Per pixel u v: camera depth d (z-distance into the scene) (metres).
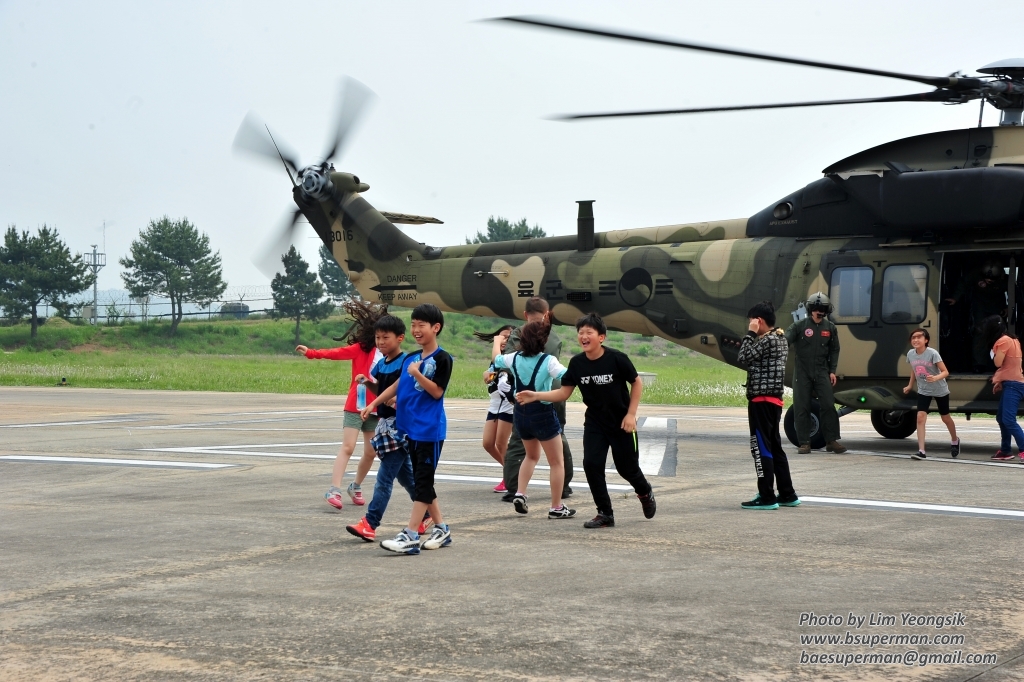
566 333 68.81
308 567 6.72
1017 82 12.99
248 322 85.44
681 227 16.67
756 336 9.16
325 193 20.81
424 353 7.34
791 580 6.32
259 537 7.80
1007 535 7.84
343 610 5.61
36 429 17.48
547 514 8.97
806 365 14.09
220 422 19.11
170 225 87.38
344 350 9.36
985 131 13.68
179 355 72.75
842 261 14.53
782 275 15.09
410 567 6.72
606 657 4.77
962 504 9.39
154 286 88.06
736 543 7.55
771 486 9.12
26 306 79.88
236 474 11.61
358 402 9.27
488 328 76.88
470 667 4.62
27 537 7.78
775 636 5.11
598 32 9.20
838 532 7.99
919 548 7.34
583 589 6.09
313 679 4.46
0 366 47.47
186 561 6.91
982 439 16.56
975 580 6.32
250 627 5.27
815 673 4.56
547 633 5.16
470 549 7.36
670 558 7.01
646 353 69.06
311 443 15.20
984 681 4.47
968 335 14.57
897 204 13.77
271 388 31.95
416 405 7.25
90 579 6.36
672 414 22.50
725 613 5.54
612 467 12.62
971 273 14.46
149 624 5.33
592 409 8.32
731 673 4.55
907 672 4.58
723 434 17.17
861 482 10.97
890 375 14.17
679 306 16.16
